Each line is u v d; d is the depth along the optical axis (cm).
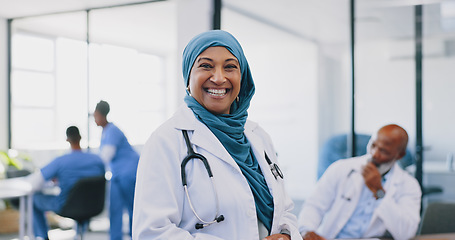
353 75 423
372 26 436
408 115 434
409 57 434
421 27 432
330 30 459
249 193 121
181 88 410
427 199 453
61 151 560
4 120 570
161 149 118
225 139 124
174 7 517
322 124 470
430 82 453
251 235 118
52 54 629
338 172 220
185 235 112
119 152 407
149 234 111
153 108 834
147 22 620
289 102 480
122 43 760
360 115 442
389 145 209
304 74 472
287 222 130
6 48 568
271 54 480
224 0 423
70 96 610
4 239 442
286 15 461
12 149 565
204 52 121
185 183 117
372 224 207
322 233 217
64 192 369
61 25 606
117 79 740
